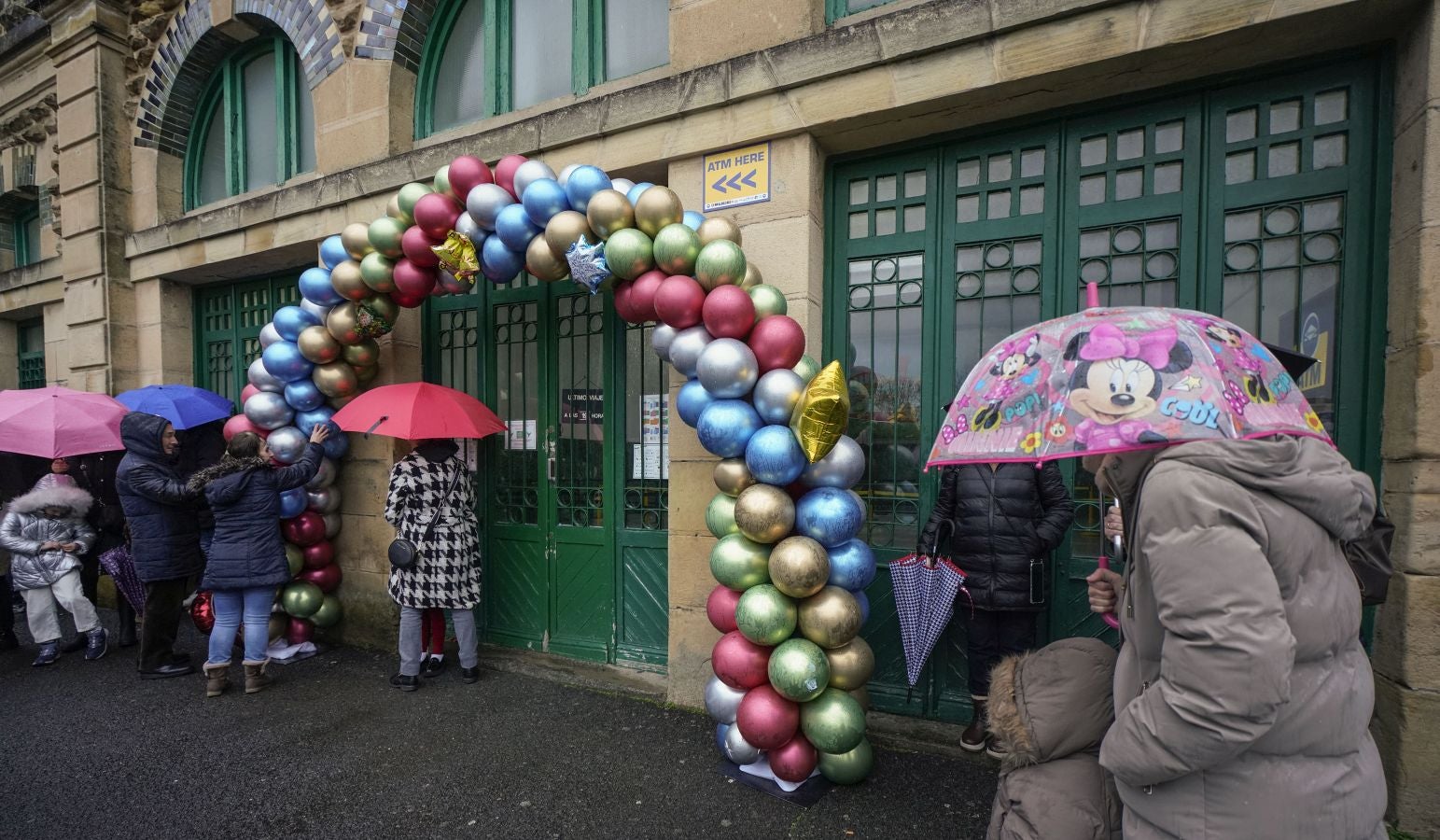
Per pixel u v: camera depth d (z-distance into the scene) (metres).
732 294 2.62
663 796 2.63
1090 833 1.38
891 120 2.98
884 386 3.27
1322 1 2.23
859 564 2.53
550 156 3.73
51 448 3.93
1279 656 1.01
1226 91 2.65
